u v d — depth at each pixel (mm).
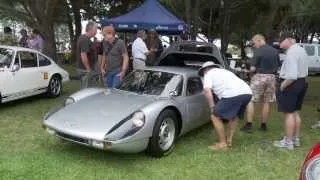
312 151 3418
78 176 5137
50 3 16344
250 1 17922
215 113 6293
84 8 22359
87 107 5879
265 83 7426
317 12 12039
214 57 8469
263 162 5926
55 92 10297
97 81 8711
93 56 8656
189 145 6598
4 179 4934
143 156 5918
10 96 8641
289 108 6406
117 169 5422
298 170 5648
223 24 17297
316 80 18188
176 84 6508
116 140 5184
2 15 18328
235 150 6426
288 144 6566
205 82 6258
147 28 12305
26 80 9109
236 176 5375
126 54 8062
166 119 5922
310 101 11242
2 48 9008
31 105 9273
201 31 21672
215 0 17594
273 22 15414
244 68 10414
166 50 8727
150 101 6023
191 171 5469
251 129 7621
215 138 7039
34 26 16344
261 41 7434
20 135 6801
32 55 9516
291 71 6121
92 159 5742
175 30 12500
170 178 5207
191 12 15922
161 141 5879
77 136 5293
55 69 10289
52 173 5195
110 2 23469
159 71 6895
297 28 32781
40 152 5953
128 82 6887
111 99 6141
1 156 5730
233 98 6152
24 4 16203
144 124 5477
